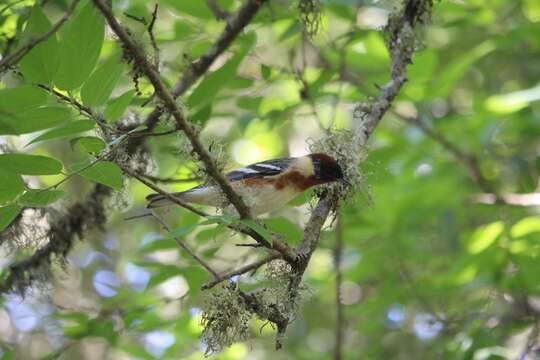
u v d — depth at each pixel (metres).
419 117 13.62
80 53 6.39
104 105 7.19
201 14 10.95
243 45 11.04
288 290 7.45
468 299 13.38
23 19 9.22
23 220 9.91
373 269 12.97
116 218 17.36
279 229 9.72
